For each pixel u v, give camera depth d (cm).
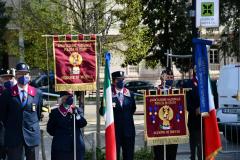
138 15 2203
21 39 2719
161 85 987
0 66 3894
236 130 1264
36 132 898
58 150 889
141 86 3703
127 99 990
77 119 898
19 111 886
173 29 3659
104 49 2142
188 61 3622
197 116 1028
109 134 896
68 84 902
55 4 2183
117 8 2209
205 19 1278
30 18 2241
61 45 906
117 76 983
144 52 2239
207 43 911
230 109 1396
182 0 3638
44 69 2528
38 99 905
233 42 3456
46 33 2180
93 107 3114
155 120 911
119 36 2216
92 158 1077
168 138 914
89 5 2089
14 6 2536
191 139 1047
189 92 1031
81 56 908
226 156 1241
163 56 3656
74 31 2084
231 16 3356
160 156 1000
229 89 1530
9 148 890
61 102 902
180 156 1295
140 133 1794
